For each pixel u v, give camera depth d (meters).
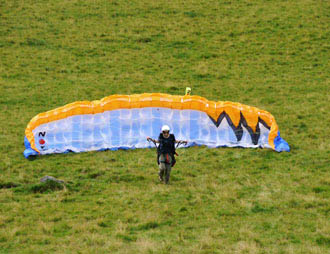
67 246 41.31
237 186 56.97
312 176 59.97
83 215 48.47
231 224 46.41
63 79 107.31
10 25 136.12
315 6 152.25
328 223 45.84
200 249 40.34
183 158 67.00
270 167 63.88
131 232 44.88
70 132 70.56
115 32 135.62
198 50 126.94
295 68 115.75
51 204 51.56
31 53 121.38
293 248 40.31
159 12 149.62
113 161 66.25
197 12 149.88
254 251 39.53
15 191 55.41
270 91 101.75
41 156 68.00
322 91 100.69
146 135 71.56
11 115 85.31
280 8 152.12
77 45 127.06
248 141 72.00
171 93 100.56
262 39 132.88
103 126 71.69
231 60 121.31
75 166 64.25
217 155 68.50
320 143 73.00
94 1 156.25
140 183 58.44
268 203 51.59
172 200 52.84
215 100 96.56
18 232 44.22
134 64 117.44
